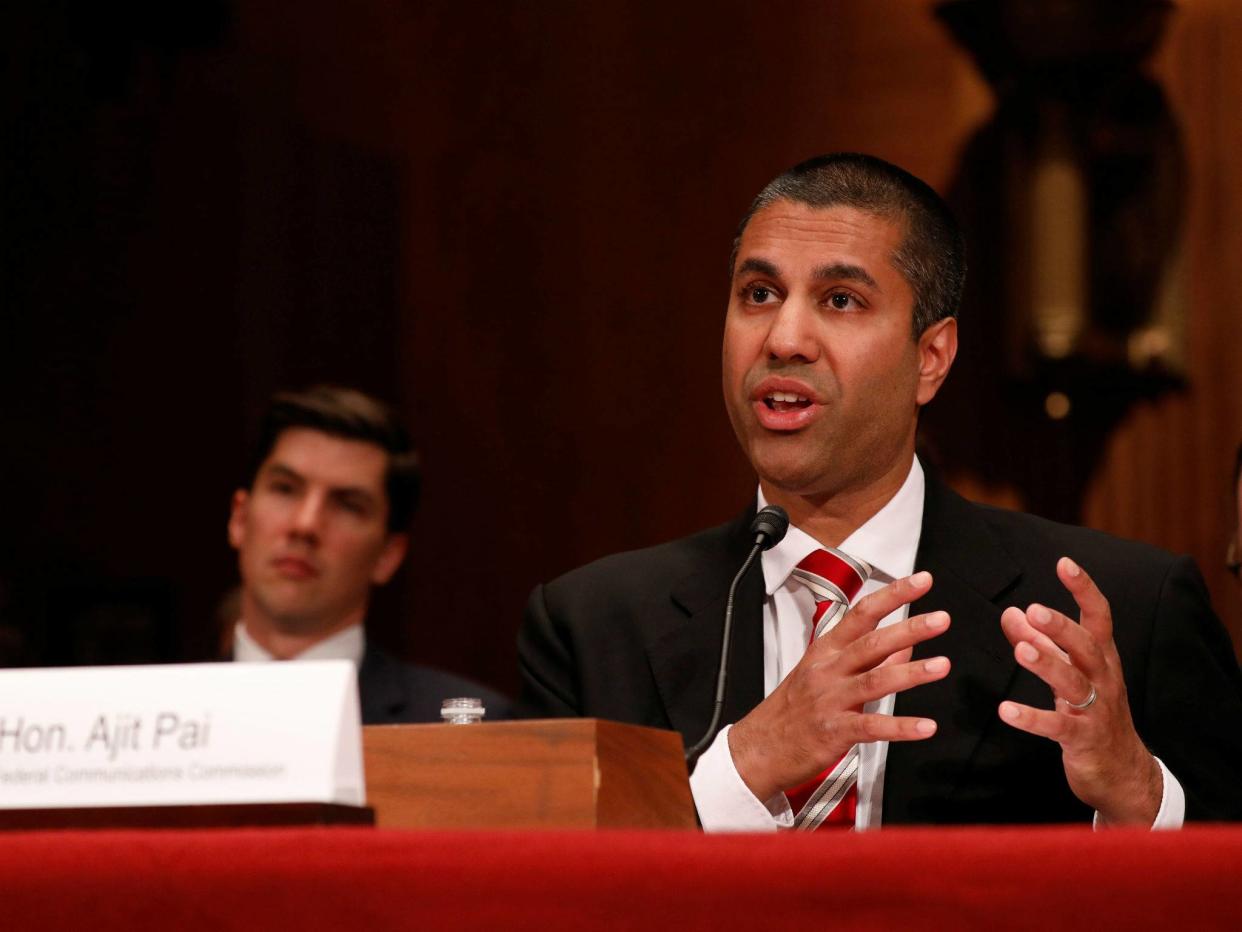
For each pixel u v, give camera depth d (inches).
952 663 187.9
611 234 494.3
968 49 422.3
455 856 108.8
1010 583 193.0
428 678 308.2
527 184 501.4
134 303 473.4
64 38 462.6
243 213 489.7
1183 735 183.9
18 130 461.7
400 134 507.5
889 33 461.7
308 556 304.2
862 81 464.1
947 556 196.5
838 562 194.1
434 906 108.4
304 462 306.5
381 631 492.4
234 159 489.7
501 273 501.0
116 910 112.0
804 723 159.5
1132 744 158.9
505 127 503.5
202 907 110.8
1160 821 160.6
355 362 498.9
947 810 180.2
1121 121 428.1
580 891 107.0
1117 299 426.3
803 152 472.1
